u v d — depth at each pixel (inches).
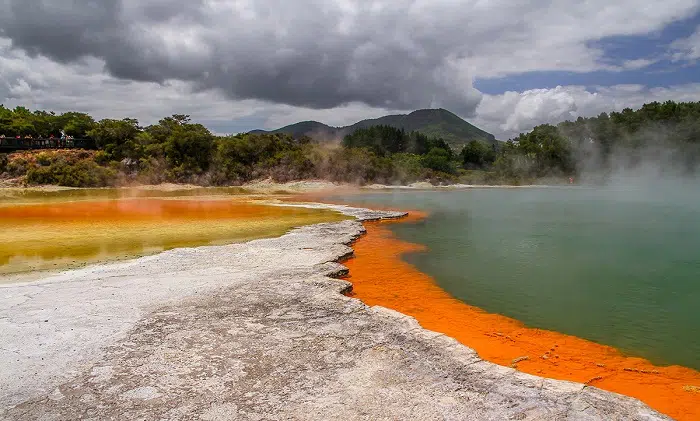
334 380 285.9
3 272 556.1
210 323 382.6
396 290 553.0
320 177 2630.4
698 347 385.7
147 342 340.8
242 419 242.1
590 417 247.3
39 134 2608.3
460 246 835.4
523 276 621.3
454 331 421.4
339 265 611.2
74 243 768.3
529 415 248.4
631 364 352.8
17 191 1882.4
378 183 2765.7
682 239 905.5
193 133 2477.9
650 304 501.0
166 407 253.4
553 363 353.7
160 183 2305.6
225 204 1547.7
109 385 277.3
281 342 344.8
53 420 240.5
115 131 2423.7
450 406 256.5
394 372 297.6
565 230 1028.5
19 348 326.6
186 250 696.4
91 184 2134.6
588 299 518.6
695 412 280.5
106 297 450.0
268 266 595.5
